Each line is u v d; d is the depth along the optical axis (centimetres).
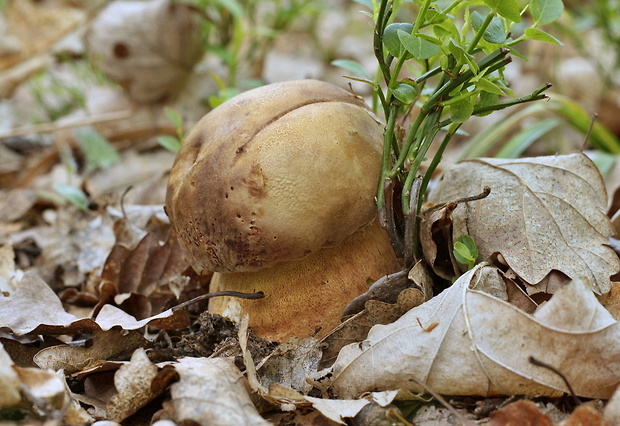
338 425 44
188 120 83
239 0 82
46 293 49
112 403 44
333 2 145
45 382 43
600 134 72
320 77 110
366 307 46
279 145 46
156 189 66
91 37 82
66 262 60
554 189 49
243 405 43
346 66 51
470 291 45
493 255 48
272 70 111
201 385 43
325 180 46
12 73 107
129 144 83
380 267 48
